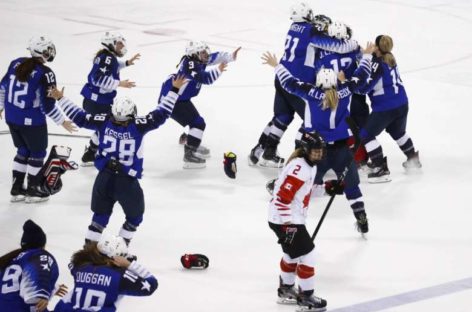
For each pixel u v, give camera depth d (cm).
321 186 2391
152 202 3120
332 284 2422
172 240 2756
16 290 1797
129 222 2561
